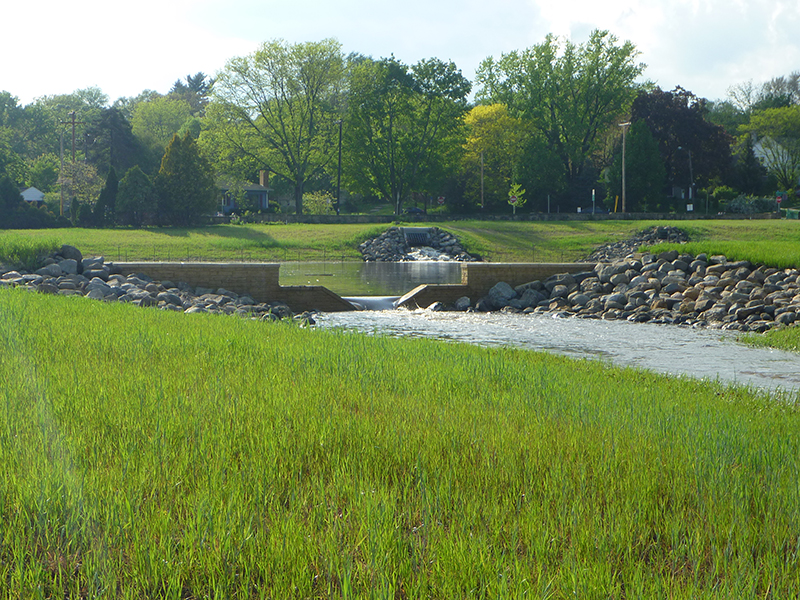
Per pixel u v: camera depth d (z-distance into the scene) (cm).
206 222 7206
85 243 5572
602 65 9394
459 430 611
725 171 9638
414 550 365
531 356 1469
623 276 3125
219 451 512
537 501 438
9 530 377
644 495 459
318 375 871
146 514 398
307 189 11531
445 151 8369
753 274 2898
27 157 12362
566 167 10000
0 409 611
